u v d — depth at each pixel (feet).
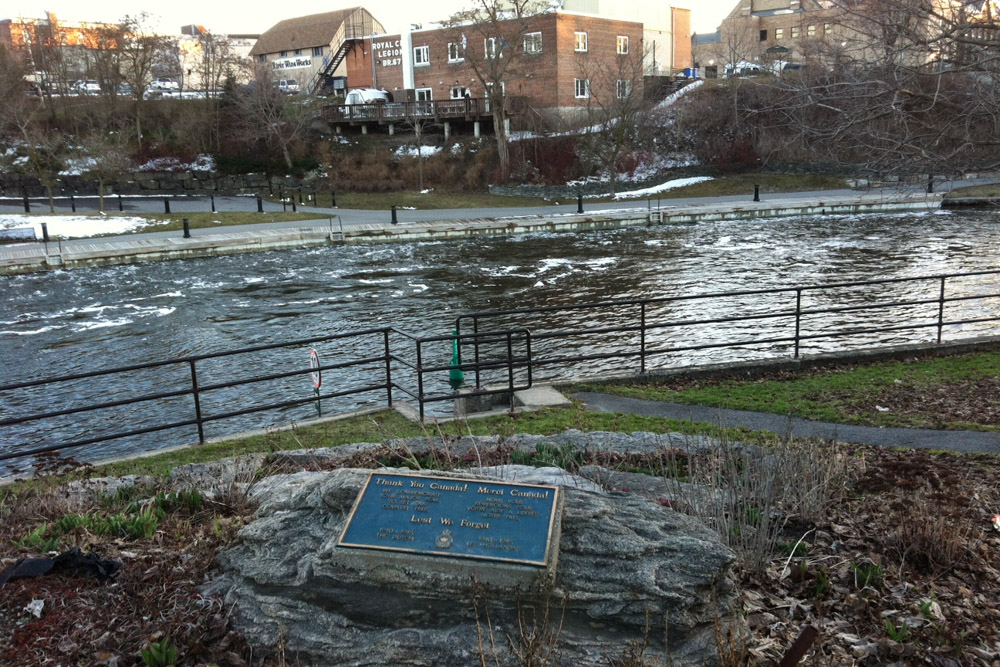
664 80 222.07
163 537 16.31
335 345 64.95
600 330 35.81
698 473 20.15
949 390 34.14
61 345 66.95
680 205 158.92
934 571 16.06
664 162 197.88
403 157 203.21
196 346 65.57
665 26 233.96
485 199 180.55
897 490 20.36
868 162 37.24
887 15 32.53
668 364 55.47
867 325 65.51
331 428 30.30
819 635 13.82
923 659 13.19
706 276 92.22
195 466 23.30
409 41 220.64
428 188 193.16
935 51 32.07
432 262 109.09
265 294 88.53
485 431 28.09
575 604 12.60
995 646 13.65
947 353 42.19
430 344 64.49
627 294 83.46
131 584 13.94
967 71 31.65
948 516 17.66
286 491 15.93
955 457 24.35
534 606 12.64
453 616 12.77
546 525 13.58
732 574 13.66
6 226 131.85
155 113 215.72
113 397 52.85
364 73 237.45
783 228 134.82
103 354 63.93
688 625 12.40
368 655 12.32
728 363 38.96
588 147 189.98
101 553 15.28
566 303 80.07
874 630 14.08
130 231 133.80
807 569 15.99
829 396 33.60
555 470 16.97
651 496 18.57
